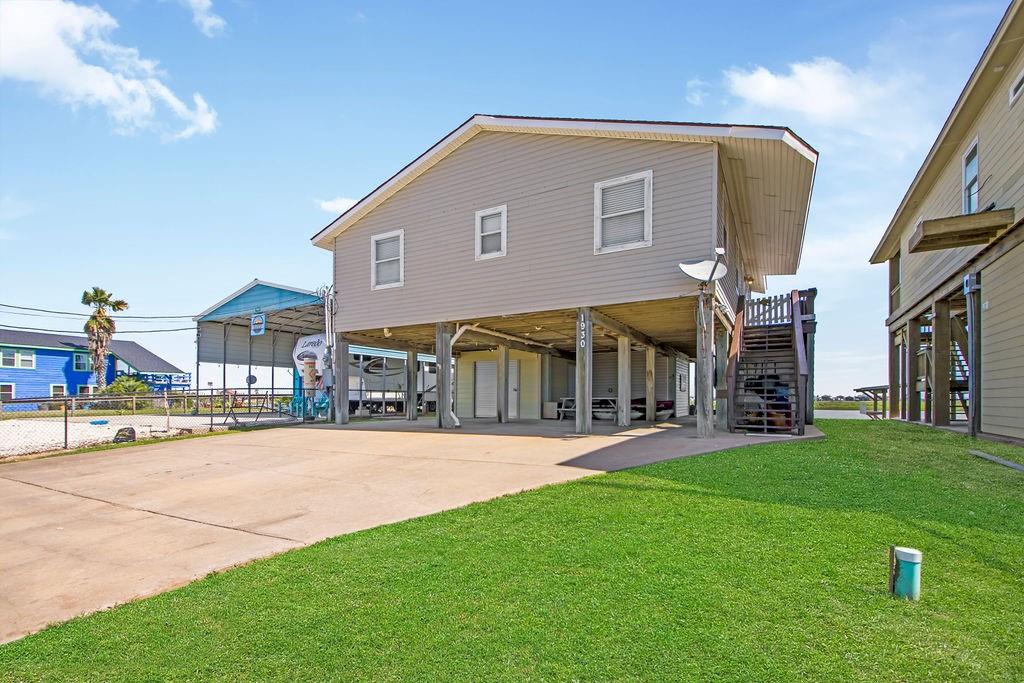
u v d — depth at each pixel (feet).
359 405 66.03
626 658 7.86
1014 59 28.99
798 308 36.86
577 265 35.81
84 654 8.96
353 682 7.69
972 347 32.71
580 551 12.31
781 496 16.20
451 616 9.53
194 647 9.00
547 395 61.82
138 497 21.20
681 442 29.01
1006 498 15.87
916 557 9.30
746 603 9.34
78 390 118.83
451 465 24.71
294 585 11.35
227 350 74.90
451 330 44.19
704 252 31.24
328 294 51.01
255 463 27.73
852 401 138.10
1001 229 28.81
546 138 37.29
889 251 59.88
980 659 7.45
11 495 22.48
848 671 7.26
